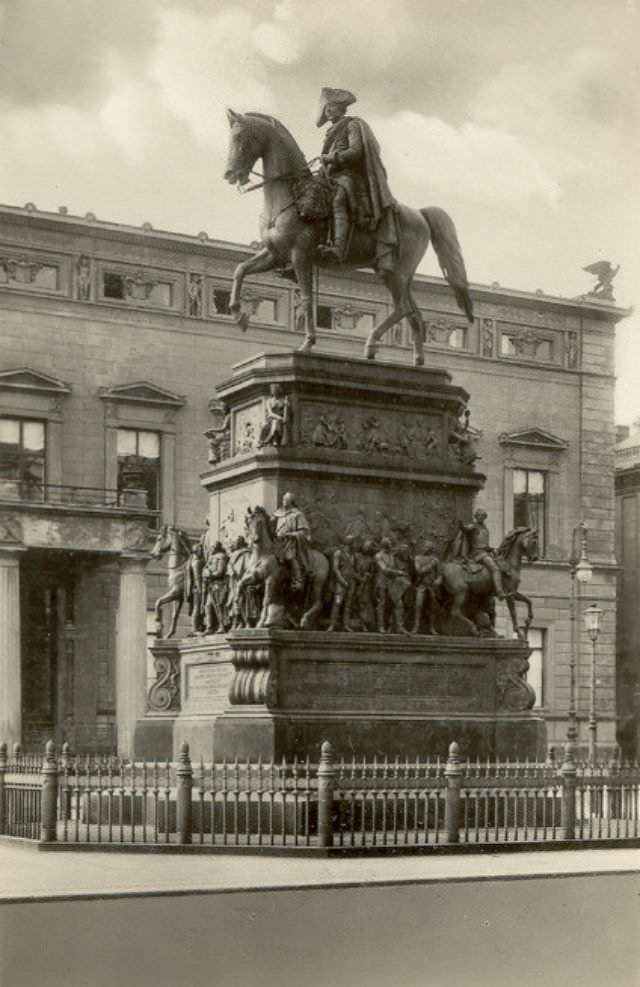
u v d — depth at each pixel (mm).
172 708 27328
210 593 26781
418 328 27953
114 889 18516
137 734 27312
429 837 23703
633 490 85000
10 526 60094
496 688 26250
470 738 25688
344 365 26594
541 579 75812
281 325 71625
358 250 27359
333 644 25047
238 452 27281
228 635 24797
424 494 26875
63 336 67688
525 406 76750
